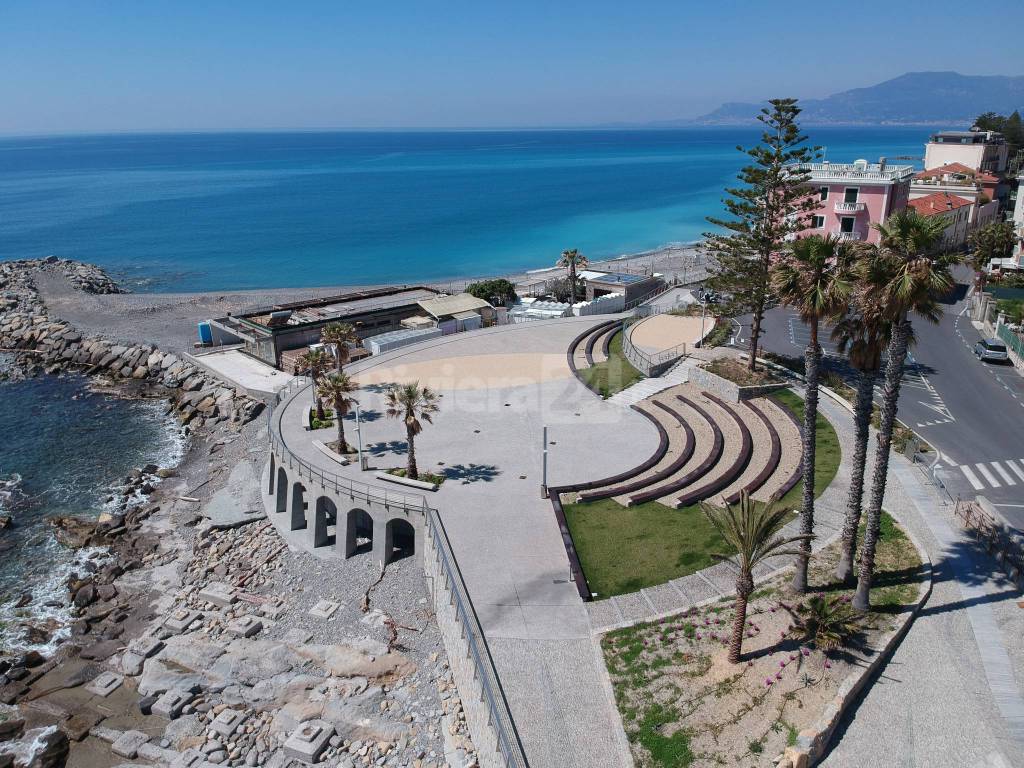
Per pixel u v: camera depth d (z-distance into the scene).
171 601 40.34
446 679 32.22
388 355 64.75
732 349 60.69
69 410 70.06
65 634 38.69
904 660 27.69
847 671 26.56
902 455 43.53
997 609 30.17
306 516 46.53
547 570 33.81
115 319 96.00
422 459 44.97
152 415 68.50
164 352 79.81
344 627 36.41
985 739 24.23
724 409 50.78
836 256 28.66
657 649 28.36
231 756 29.89
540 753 23.97
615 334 69.56
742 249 53.66
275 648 35.06
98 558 45.50
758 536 25.64
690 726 24.64
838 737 24.41
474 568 34.03
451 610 32.66
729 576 32.84
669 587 32.28
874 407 50.28
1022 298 71.69
